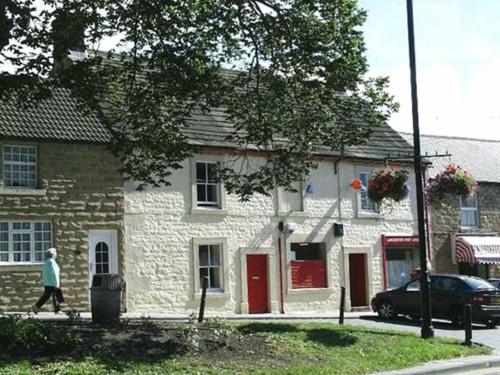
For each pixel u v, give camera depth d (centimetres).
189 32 1492
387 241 2988
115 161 2389
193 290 2502
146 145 1574
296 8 1488
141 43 1524
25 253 2227
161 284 2439
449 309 2311
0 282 2167
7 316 1370
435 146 3494
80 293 2283
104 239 2358
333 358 1407
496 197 3422
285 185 1689
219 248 2592
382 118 1634
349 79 1538
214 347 1348
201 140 2547
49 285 2028
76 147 2325
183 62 1458
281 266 2717
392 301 2450
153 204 2455
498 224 3400
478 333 2166
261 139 1648
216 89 1567
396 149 3073
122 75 1587
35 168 2264
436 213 3188
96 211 2339
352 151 2925
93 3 1427
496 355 1620
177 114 1576
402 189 2161
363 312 2822
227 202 2616
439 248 3181
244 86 1647
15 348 1174
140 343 1293
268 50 1549
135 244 2405
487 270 3309
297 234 2761
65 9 1395
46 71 1380
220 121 2678
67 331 1280
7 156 2223
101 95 1593
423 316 1764
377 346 1552
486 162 3553
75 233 2295
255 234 2670
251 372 1225
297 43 1505
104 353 1213
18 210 2211
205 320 1666
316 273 2805
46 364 1123
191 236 2523
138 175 1579
